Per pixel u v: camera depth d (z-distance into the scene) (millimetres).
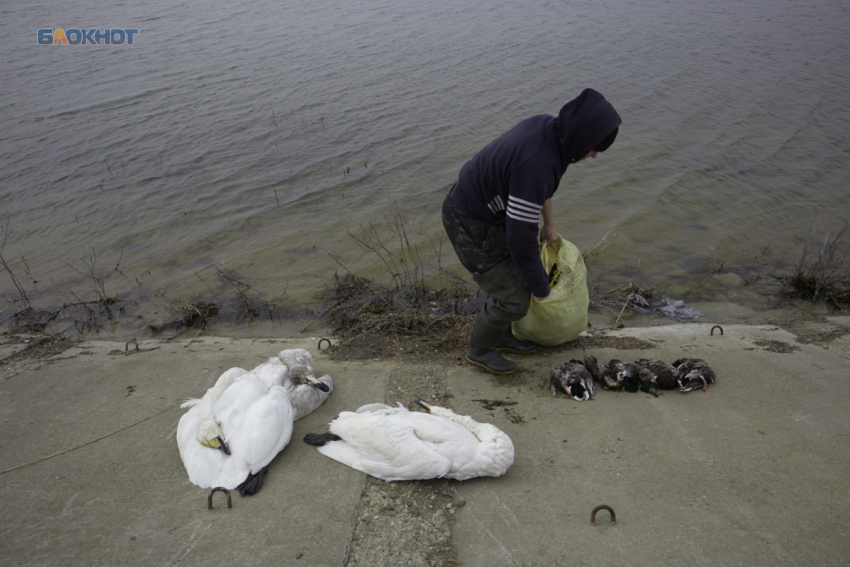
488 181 3742
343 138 12719
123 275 7801
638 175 10828
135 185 10711
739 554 2738
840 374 4445
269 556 2756
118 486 3309
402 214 9391
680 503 3090
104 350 5512
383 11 27969
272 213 9531
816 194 10055
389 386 4465
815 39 23125
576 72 17688
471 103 14789
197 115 14336
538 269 3883
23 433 3885
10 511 3109
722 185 10406
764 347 5086
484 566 2715
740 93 16062
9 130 13617
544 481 3316
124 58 20016
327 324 6441
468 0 31109
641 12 28391
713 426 3803
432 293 7055
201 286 7457
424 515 3068
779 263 7840
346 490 3242
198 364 4965
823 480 3225
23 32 23969
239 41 22219
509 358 5008
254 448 3340
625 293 7051
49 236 8984
